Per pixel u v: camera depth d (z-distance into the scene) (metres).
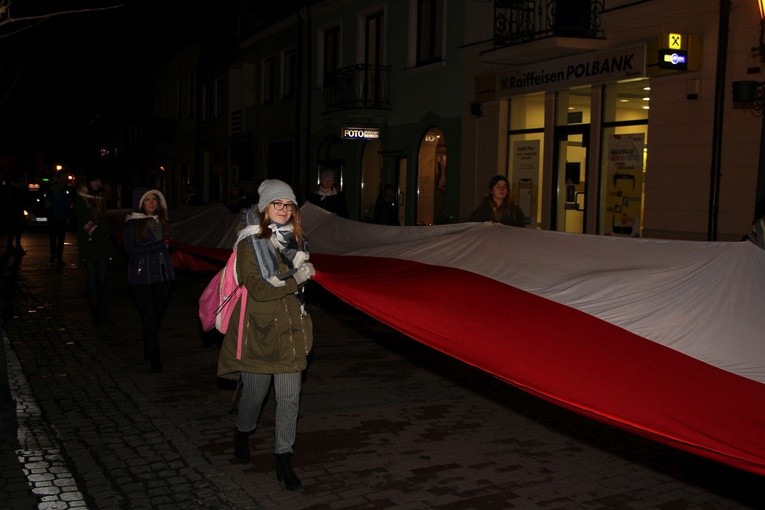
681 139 12.24
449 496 5.11
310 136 25.28
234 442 5.64
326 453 5.86
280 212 4.99
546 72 15.09
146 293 8.16
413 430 6.48
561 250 6.01
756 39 10.95
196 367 8.44
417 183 20.06
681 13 12.12
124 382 7.75
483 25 17.20
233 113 32.91
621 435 6.45
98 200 10.89
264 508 4.86
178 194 42.12
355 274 6.27
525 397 7.53
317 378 8.17
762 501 5.14
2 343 6.13
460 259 6.23
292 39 26.47
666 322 4.65
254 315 5.03
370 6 21.64
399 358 9.16
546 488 5.29
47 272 17.58
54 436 6.15
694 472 5.66
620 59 13.19
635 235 13.42
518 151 16.45
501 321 5.01
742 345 4.32
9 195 19.44
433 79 19.03
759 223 7.45
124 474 5.38
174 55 41.97
